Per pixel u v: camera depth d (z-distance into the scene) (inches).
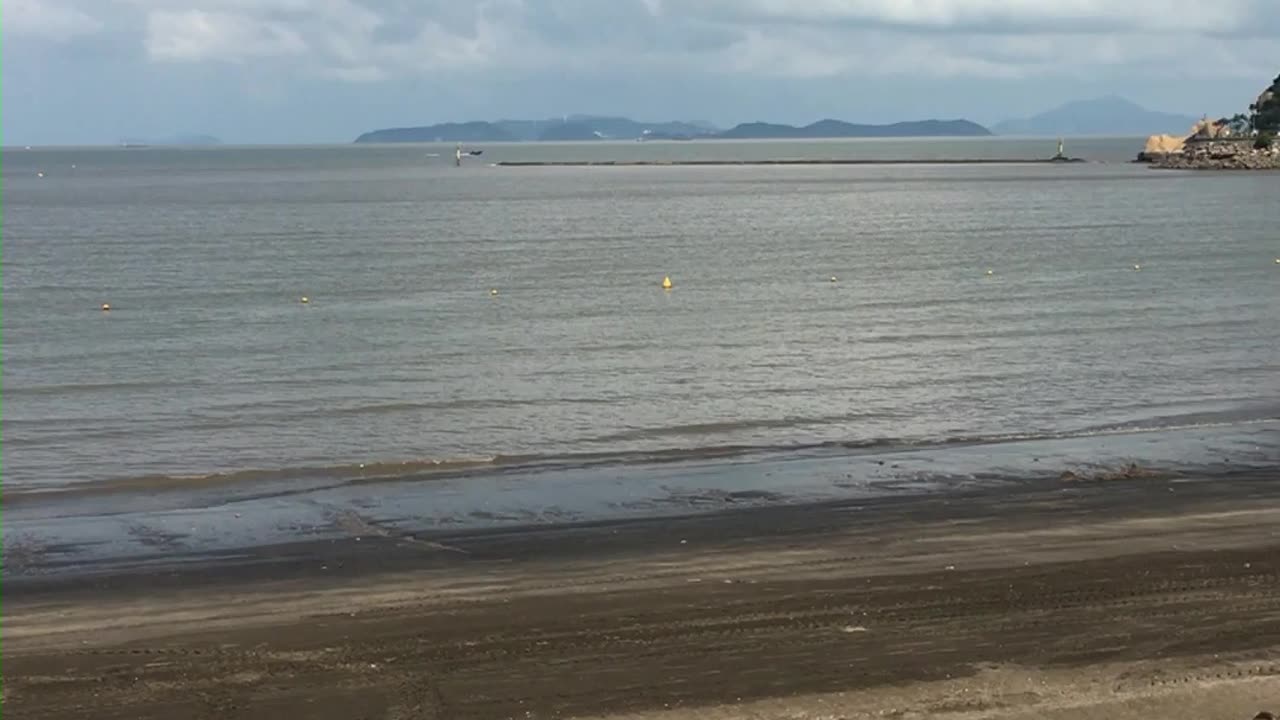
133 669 421.7
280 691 401.1
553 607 486.0
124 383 1077.8
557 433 882.8
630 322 1459.2
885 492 694.5
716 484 718.5
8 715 382.9
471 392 1034.1
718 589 509.0
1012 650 430.0
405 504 678.5
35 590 521.3
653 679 407.5
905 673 410.0
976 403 976.9
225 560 569.3
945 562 546.3
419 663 424.5
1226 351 1203.2
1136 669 410.6
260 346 1279.5
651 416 936.9
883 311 1536.7
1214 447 803.4
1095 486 698.8
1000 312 1513.3
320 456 820.6
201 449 842.8
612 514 652.1
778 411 949.8
